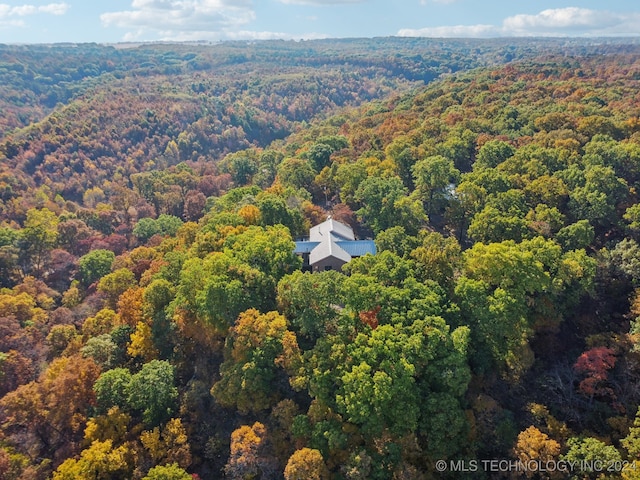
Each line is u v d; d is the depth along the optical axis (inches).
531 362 2113.7
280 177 4608.8
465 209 3257.9
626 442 1737.2
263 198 3476.9
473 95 5974.4
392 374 1803.6
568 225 2856.8
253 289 2370.8
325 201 4318.4
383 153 4478.3
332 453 1800.0
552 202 3041.3
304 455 1694.1
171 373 2219.5
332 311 2175.2
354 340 1973.4
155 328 2513.5
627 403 1950.1
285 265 2600.9
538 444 1704.0
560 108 4680.1
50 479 1914.4
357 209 3850.9
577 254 2410.2
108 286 3248.0
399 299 2081.7
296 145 6653.5
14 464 1897.1
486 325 2033.7
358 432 1828.2
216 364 2388.0
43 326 3171.8
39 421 2116.1
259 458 1847.9
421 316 2011.6
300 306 2182.6
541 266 2190.0
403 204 3137.3
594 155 3334.2
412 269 2343.8
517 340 2108.8
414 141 4409.5
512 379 2140.7
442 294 2194.9
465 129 4562.0
